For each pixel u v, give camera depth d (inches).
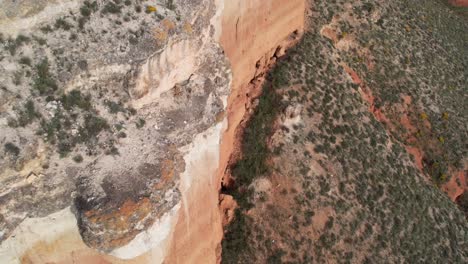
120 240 869.2
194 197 1099.3
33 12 879.7
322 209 1408.7
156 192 903.1
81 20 928.9
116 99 954.1
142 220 879.7
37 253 865.5
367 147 1587.1
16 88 859.4
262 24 1489.9
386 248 1456.7
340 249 1390.3
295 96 1542.8
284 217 1378.0
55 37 905.5
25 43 879.1
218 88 1133.7
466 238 1656.0
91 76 924.6
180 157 979.9
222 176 1405.0
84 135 903.1
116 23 956.0
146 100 991.0
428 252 1536.7
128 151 932.6
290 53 1658.5
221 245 1325.0
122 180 891.4
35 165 846.5
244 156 1435.8
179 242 1066.7
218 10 1208.2
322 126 1530.5
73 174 874.8
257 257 1331.2
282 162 1440.7
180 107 1039.0
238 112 1455.5
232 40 1360.7
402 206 1549.0
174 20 999.6
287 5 1592.0
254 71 1546.5
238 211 1371.8
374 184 1529.3
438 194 1704.0
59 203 855.1
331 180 1457.9
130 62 941.2
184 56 1023.6
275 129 1481.3
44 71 883.4
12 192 820.6
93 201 856.9
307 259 1348.4
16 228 826.8
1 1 845.2
